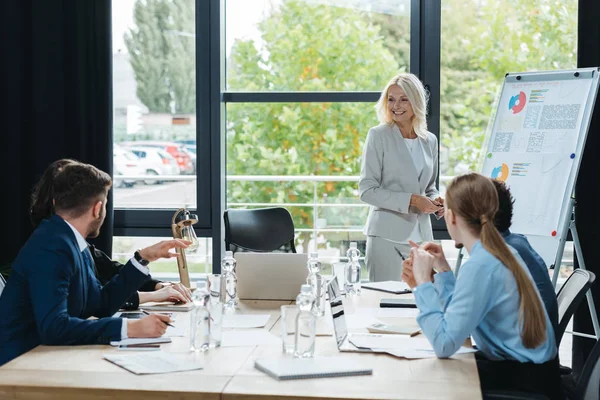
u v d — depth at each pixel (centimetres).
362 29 478
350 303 293
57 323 222
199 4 480
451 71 469
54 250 231
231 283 291
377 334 237
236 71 491
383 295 311
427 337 213
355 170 492
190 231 319
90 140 470
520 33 463
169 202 494
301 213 498
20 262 235
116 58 492
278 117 491
